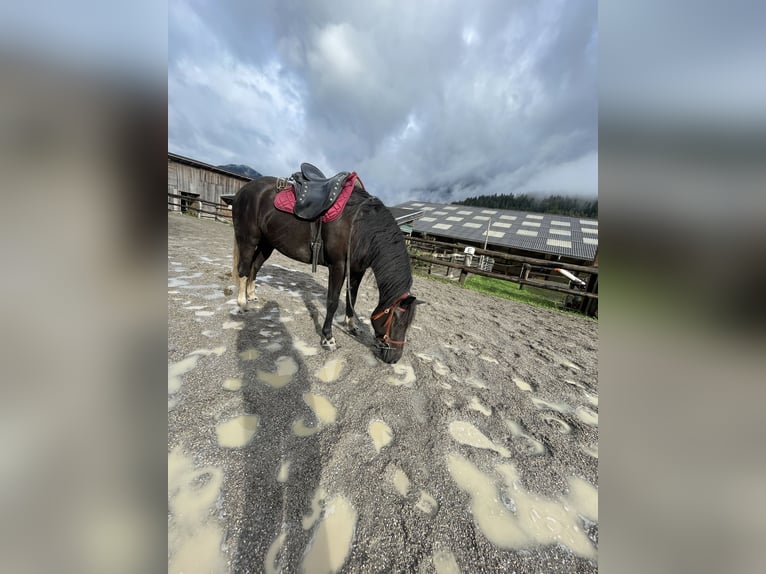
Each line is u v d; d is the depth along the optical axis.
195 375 1.58
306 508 0.96
